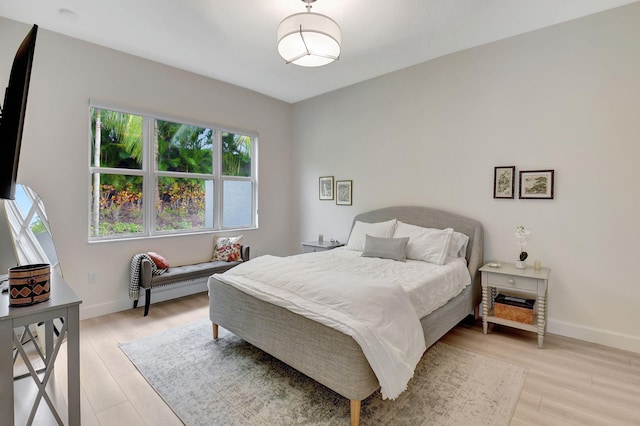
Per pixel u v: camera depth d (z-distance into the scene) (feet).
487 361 7.89
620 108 8.46
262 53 11.11
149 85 11.78
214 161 14.25
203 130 13.82
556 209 9.45
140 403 6.27
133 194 11.84
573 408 6.12
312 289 6.80
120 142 11.48
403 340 5.95
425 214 11.87
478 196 10.87
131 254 11.59
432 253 10.10
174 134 12.88
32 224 8.77
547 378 7.14
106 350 8.40
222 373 7.31
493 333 9.64
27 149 9.41
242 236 14.53
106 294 11.03
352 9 8.39
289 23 7.15
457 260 10.21
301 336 6.30
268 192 16.22
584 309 9.08
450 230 10.47
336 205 15.20
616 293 8.62
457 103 11.22
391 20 8.95
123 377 7.16
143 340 8.98
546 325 9.66
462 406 6.14
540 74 9.60
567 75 9.18
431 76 11.78
